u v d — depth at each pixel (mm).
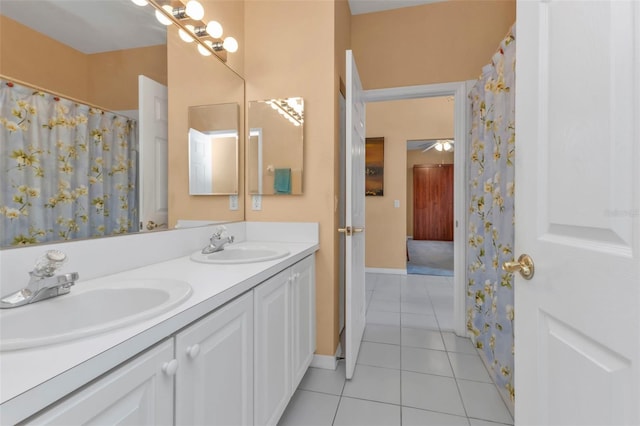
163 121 1415
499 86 1649
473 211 2227
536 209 732
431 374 1844
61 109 970
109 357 540
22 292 748
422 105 4414
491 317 1830
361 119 2252
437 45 2465
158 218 1382
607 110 524
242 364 1024
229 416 944
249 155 2016
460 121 2412
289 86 1955
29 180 876
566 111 629
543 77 707
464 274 2398
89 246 1017
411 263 5215
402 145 4434
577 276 595
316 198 1922
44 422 457
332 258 1900
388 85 2555
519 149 805
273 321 1259
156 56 1371
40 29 913
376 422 1441
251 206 2031
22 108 862
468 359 2025
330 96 1894
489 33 2375
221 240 1551
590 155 562
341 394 1649
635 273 474
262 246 1747
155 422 656
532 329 749
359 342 2146
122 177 1196
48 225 920
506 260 1559
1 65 818
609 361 525
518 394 812
